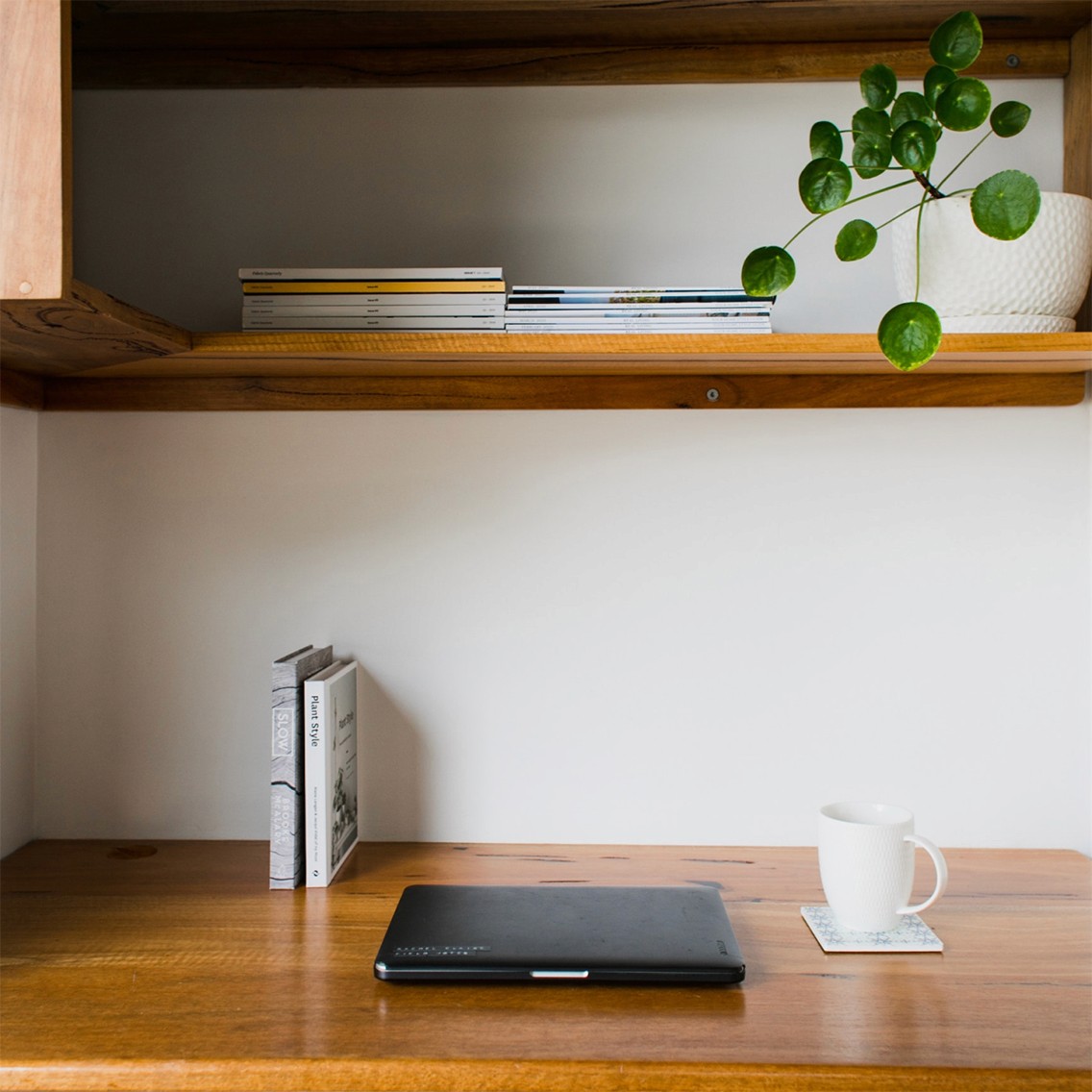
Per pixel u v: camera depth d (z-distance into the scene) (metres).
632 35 1.30
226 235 1.36
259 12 1.24
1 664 1.29
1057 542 1.33
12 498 1.30
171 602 1.37
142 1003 0.92
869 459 1.34
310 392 1.34
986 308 1.13
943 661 1.34
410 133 1.36
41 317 0.93
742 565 1.35
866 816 1.15
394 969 0.96
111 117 1.35
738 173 1.35
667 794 1.36
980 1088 0.81
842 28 1.29
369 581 1.36
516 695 1.36
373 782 1.37
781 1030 0.88
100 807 1.38
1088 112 1.27
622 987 0.96
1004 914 1.13
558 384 1.33
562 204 1.35
